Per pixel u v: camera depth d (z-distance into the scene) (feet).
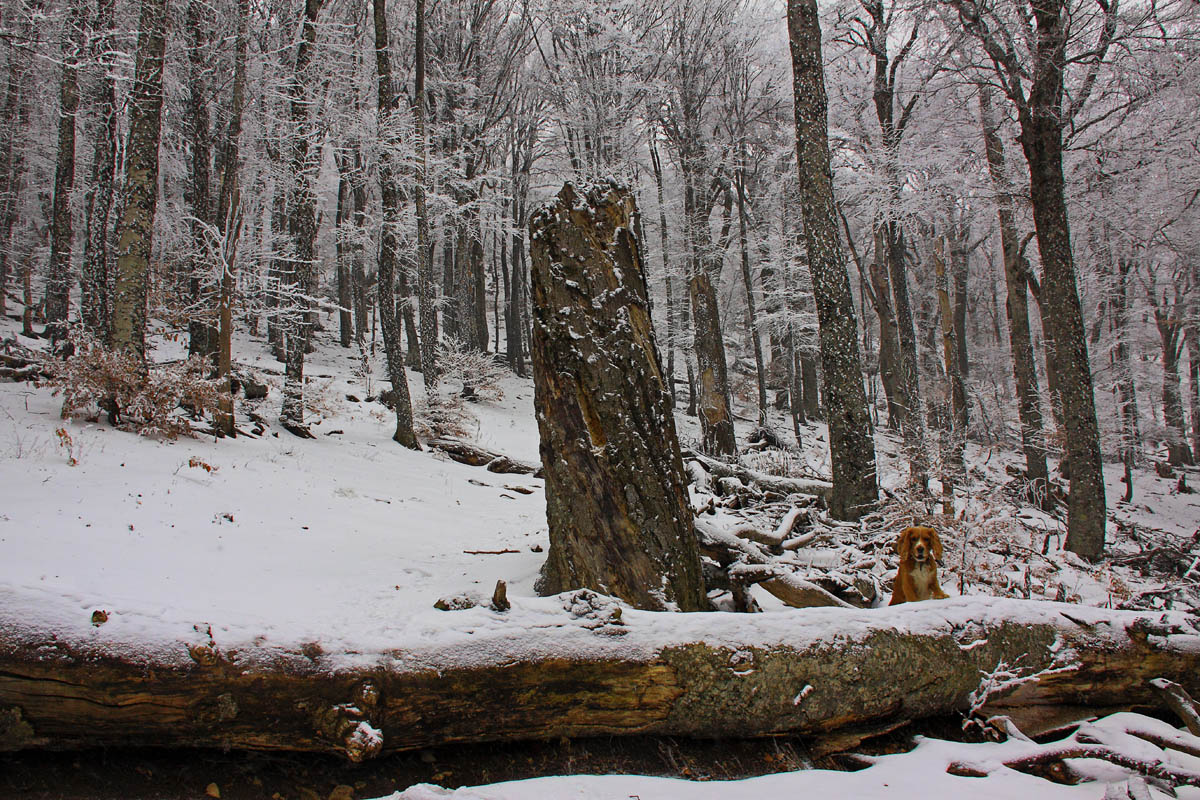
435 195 60.34
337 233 60.39
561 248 15.80
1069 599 20.81
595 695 10.32
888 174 54.39
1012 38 35.45
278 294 40.24
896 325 68.28
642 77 69.92
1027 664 12.12
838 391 31.14
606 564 14.73
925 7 38.96
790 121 75.31
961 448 31.99
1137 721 11.61
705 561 18.12
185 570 15.99
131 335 29.76
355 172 53.78
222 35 41.47
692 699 10.56
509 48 85.81
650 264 88.07
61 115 50.60
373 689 9.37
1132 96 40.93
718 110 73.41
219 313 35.63
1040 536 34.60
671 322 88.89
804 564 20.76
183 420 31.01
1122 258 71.51
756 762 10.77
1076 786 10.00
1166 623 12.60
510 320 97.76
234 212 36.91
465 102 78.79
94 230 43.45
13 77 50.93
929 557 16.53
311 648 9.55
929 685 11.59
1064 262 33.83
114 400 29.09
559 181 90.33
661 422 15.70
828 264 31.78
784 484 36.09
